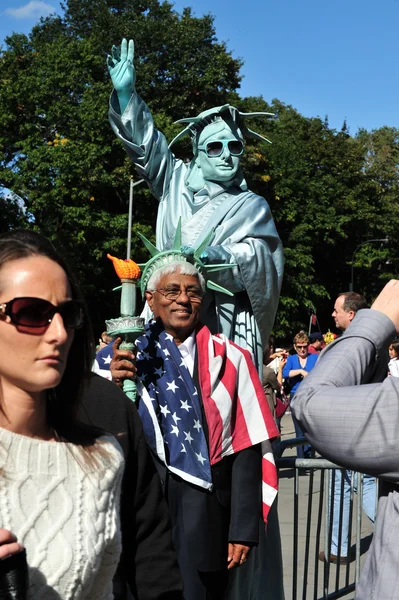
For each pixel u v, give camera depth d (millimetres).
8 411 1826
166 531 2381
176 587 2314
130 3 35312
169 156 5473
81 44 30828
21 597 1584
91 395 2471
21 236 1917
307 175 41375
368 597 2240
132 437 2459
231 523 3578
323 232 41844
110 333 3553
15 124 30984
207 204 5246
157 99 31188
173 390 3631
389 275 48531
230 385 3752
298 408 2252
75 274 1966
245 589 4012
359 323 2389
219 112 5309
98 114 28562
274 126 43438
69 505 1795
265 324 5141
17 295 1808
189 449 3525
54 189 28109
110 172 29766
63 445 1852
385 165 50469
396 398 2139
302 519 7141
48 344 1815
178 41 31859
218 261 4688
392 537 2236
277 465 4336
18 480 1759
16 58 31828
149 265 3986
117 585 2699
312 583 5566
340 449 2174
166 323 3861
